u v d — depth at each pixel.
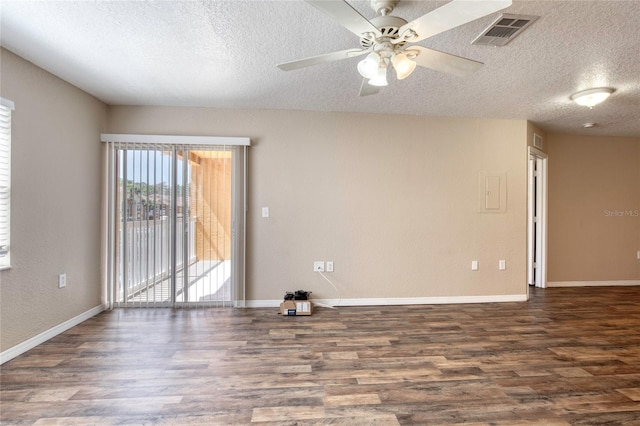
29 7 2.05
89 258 3.60
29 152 2.80
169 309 3.89
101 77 3.13
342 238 4.14
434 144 4.26
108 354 2.70
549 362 2.59
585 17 2.13
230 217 4.00
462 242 4.30
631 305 4.18
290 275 4.08
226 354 2.71
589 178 5.37
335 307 4.07
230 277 4.00
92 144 3.65
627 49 2.55
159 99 3.72
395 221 4.20
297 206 4.08
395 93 3.49
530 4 2.00
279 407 2.00
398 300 4.21
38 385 2.23
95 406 2.00
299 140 4.08
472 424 1.85
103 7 2.06
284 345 2.90
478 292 4.32
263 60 2.78
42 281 2.95
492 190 4.34
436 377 2.35
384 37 1.88
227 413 1.94
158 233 3.93
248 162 4.03
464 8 1.59
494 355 2.71
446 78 3.10
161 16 2.16
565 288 5.15
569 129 4.98
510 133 4.39
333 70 2.96
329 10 1.62
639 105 3.85
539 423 1.87
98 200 3.77
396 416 1.92
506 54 2.63
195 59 2.77
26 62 2.76
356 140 4.16
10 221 2.62
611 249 5.40
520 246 4.39
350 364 2.55
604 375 2.39
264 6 2.06
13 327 2.66
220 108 4.00
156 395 2.12
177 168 3.94
